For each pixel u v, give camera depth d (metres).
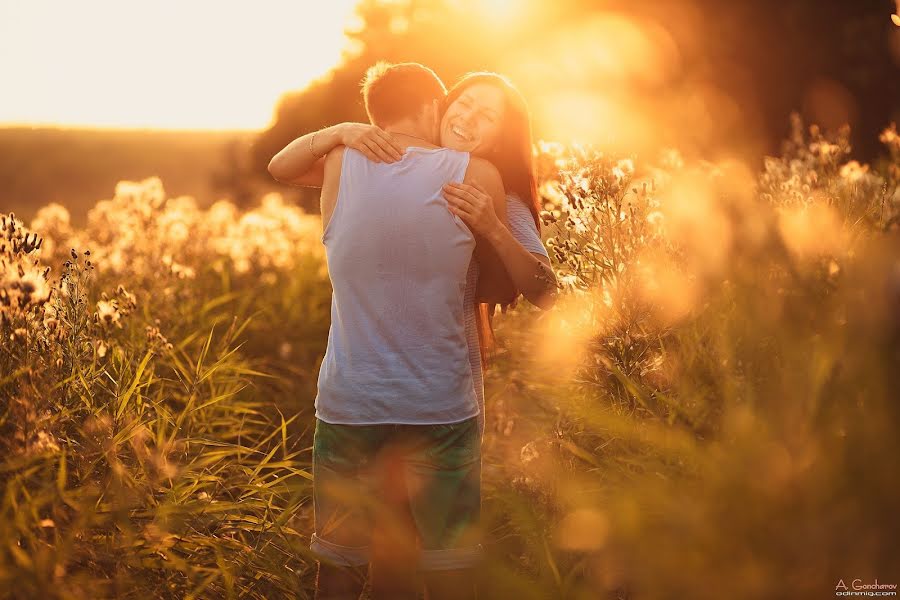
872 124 17.94
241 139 33.00
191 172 62.44
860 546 1.93
